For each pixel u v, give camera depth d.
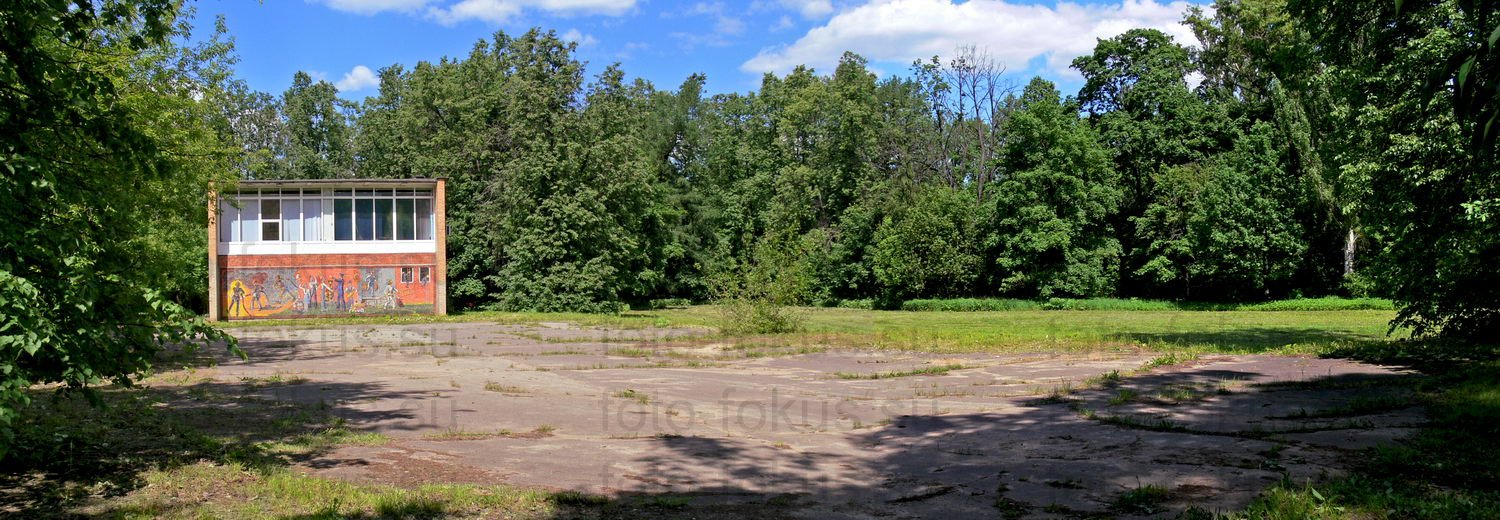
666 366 19.36
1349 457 8.38
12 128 7.16
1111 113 59.28
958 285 61.94
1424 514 6.23
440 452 9.29
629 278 56.22
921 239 60.75
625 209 51.81
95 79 7.75
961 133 69.31
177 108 19.94
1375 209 19.53
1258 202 50.53
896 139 70.69
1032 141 57.12
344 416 11.86
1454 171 16.52
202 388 14.69
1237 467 8.13
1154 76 56.97
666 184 70.88
